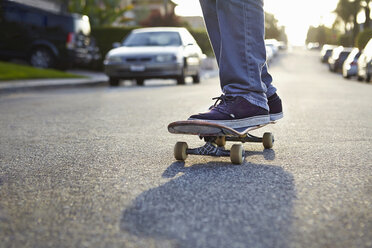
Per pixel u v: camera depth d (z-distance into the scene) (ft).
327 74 70.03
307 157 8.42
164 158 8.48
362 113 16.21
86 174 7.38
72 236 4.70
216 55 8.82
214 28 8.71
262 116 8.21
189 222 4.99
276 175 7.01
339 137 10.87
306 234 4.63
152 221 5.05
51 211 5.52
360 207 5.45
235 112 7.82
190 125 7.36
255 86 7.98
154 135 11.45
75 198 6.03
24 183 6.93
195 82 40.75
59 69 46.65
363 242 4.44
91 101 22.22
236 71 7.97
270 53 122.31
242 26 7.93
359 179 6.77
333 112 16.57
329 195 5.94
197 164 7.86
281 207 5.46
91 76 47.34
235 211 5.33
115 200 5.87
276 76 57.93
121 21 82.74
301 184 6.48
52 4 65.62
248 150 9.16
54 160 8.63
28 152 9.55
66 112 17.49
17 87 29.45
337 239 4.51
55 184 6.81
